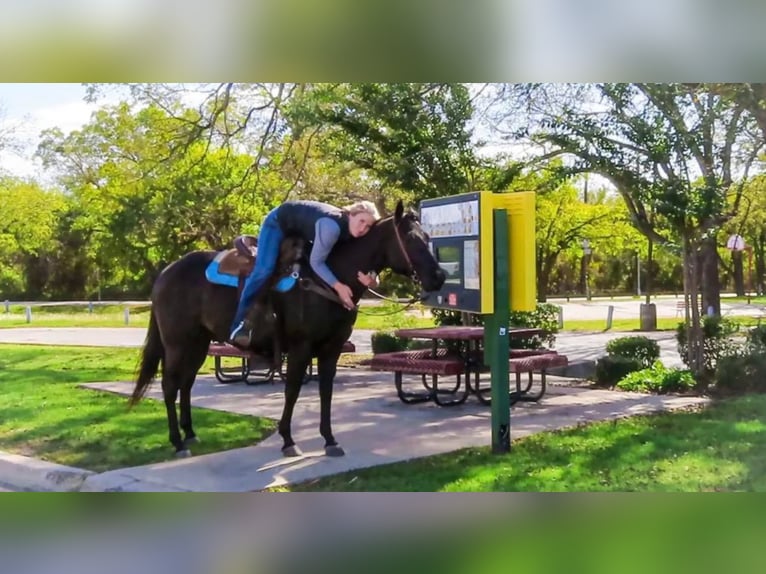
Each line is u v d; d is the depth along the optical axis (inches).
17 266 2009.1
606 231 1230.3
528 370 387.2
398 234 263.4
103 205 1008.9
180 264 295.0
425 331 390.9
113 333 1013.2
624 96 449.4
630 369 471.8
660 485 238.4
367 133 522.6
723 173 474.3
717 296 687.7
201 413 375.6
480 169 517.7
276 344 277.9
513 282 287.7
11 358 685.3
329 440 284.5
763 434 308.7
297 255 269.9
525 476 250.2
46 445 312.7
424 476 252.4
